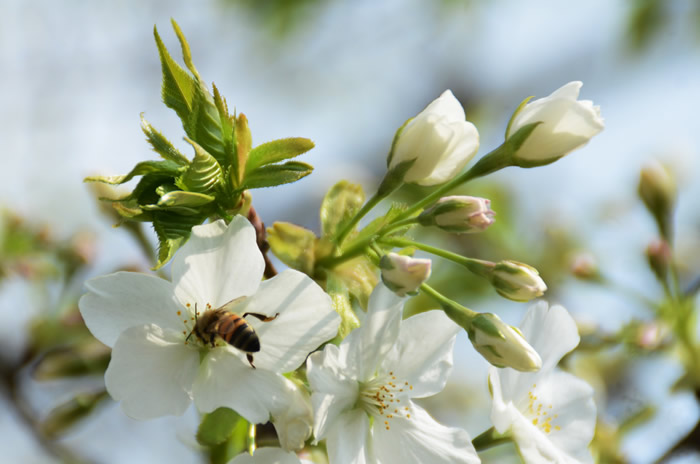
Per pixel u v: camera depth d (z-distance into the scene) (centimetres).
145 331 36
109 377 36
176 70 37
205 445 37
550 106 38
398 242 38
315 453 38
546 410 39
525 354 37
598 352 44
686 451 43
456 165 38
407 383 37
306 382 37
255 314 37
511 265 37
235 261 37
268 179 37
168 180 37
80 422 44
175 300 37
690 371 44
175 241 37
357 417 37
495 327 37
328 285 38
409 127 38
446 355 37
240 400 36
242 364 37
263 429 38
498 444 38
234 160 37
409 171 38
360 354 37
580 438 39
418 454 37
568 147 38
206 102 37
